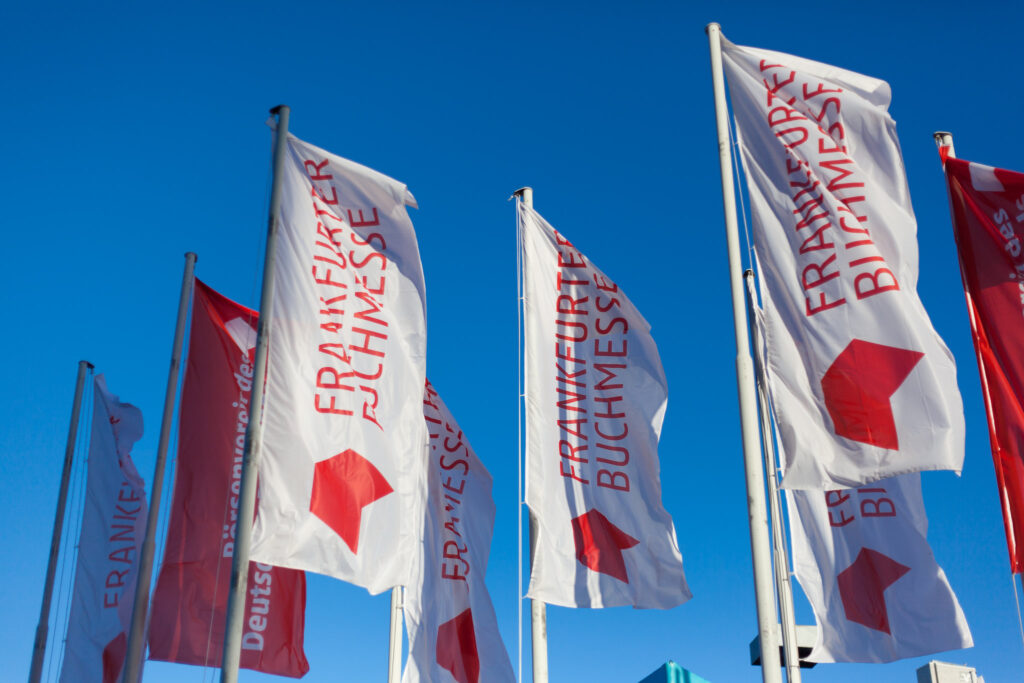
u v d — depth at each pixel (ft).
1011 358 50.88
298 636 60.95
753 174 50.88
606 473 56.49
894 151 49.98
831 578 62.80
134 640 57.06
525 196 62.49
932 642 59.21
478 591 69.00
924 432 43.68
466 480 71.41
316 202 50.65
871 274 46.60
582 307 60.08
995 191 53.31
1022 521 48.75
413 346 50.21
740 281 47.37
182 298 68.59
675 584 54.19
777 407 45.85
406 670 64.59
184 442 61.98
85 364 82.17
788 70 52.21
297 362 46.88
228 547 60.13
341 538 44.98
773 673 39.63
